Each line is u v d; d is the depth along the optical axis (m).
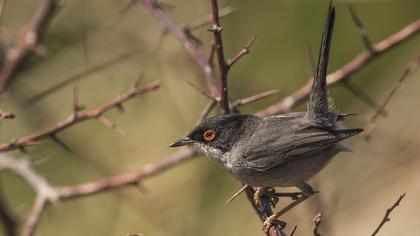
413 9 14.60
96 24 12.80
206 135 8.48
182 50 12.16
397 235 12.49
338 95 14.15
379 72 14.36
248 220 12.98
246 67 13.62
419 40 14.39
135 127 13.56
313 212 9.89
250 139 8.27
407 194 12.82
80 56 13.04
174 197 13.08
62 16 12.98
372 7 14.69
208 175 13.36
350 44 14.56
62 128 8.23
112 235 12.98
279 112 9.19
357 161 12.95
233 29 13.79
